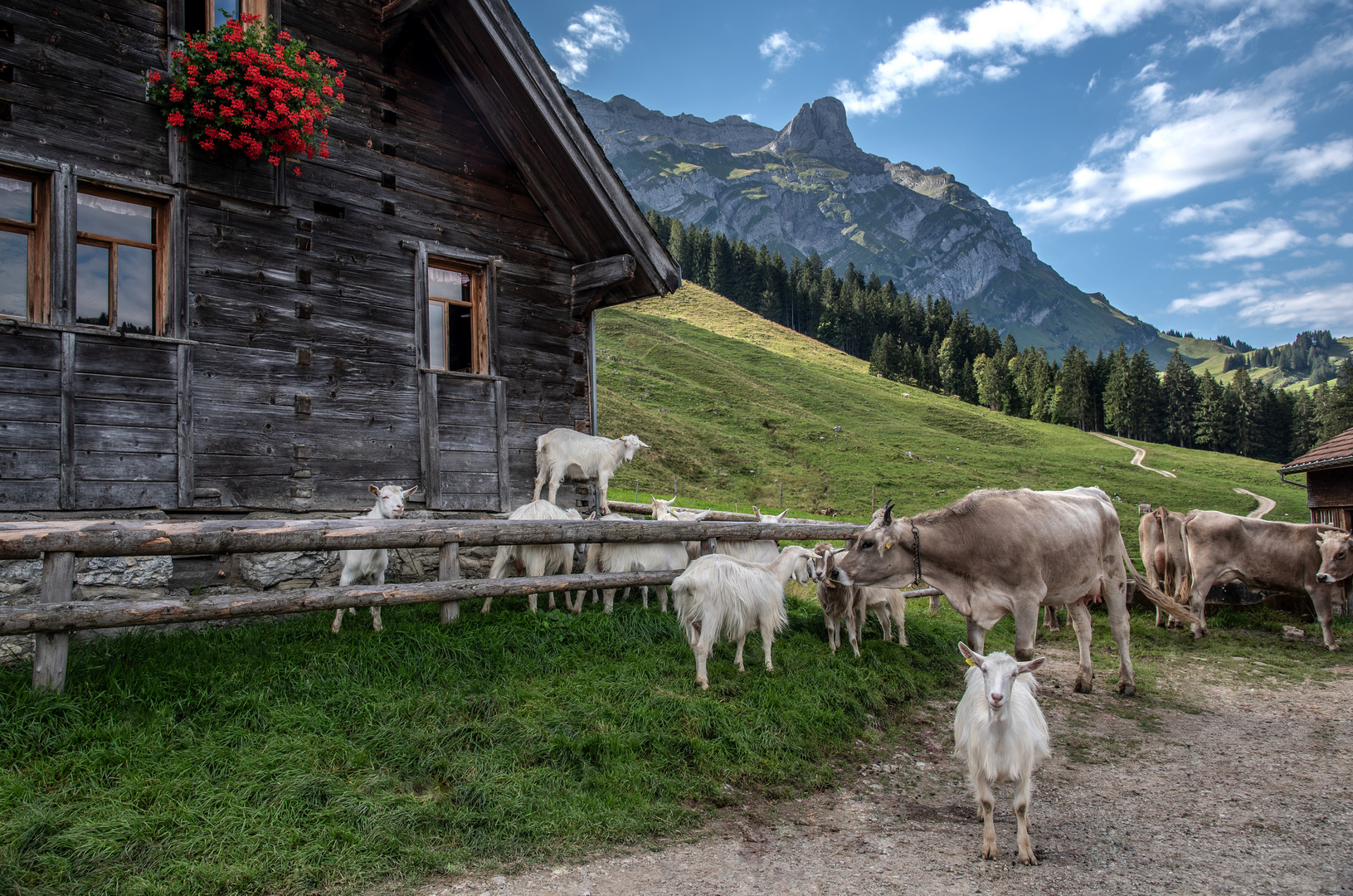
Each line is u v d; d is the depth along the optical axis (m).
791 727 6.75
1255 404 123.00
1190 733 7.91
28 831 4.04
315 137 9.07
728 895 4.32
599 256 11.80
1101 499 9.77
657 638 8.51
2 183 7.36
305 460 8.85
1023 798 4.91
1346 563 11.92
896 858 4.93
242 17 8.59
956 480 59.19
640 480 46.12
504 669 6.89
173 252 8.04
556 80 10.34
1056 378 135.38
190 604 5.88
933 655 10.19
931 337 170.50
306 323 9.01
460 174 10.67
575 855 4.68
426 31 10.19
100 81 7.74
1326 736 7.85
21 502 6.98
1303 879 4.74
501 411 10.69
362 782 4.96
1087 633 9.48
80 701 5.34
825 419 78.94
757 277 168.00
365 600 6.83
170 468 7.87
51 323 7.30
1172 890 4.56
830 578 8.62
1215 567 12.80
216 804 4.57
